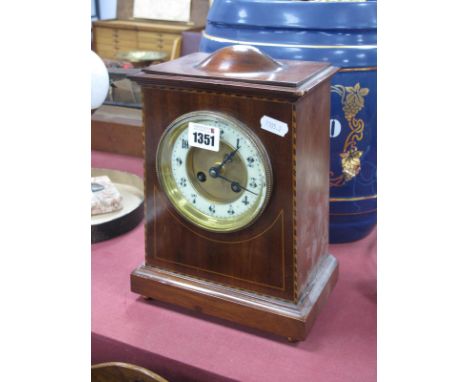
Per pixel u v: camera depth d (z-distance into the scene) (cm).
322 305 101
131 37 302
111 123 168
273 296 95
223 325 99
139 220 133
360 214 122
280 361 91
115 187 140
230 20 113
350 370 89
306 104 87
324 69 96
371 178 119
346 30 108
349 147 115
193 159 96
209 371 89
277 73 90
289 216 90
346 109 112
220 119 88
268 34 110
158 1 305
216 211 95
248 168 90
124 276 113
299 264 93
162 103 94
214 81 87
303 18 108
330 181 117
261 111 86
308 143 91
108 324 99
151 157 98
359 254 123
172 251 102
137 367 87
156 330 98
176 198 98
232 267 97
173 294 102
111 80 163
